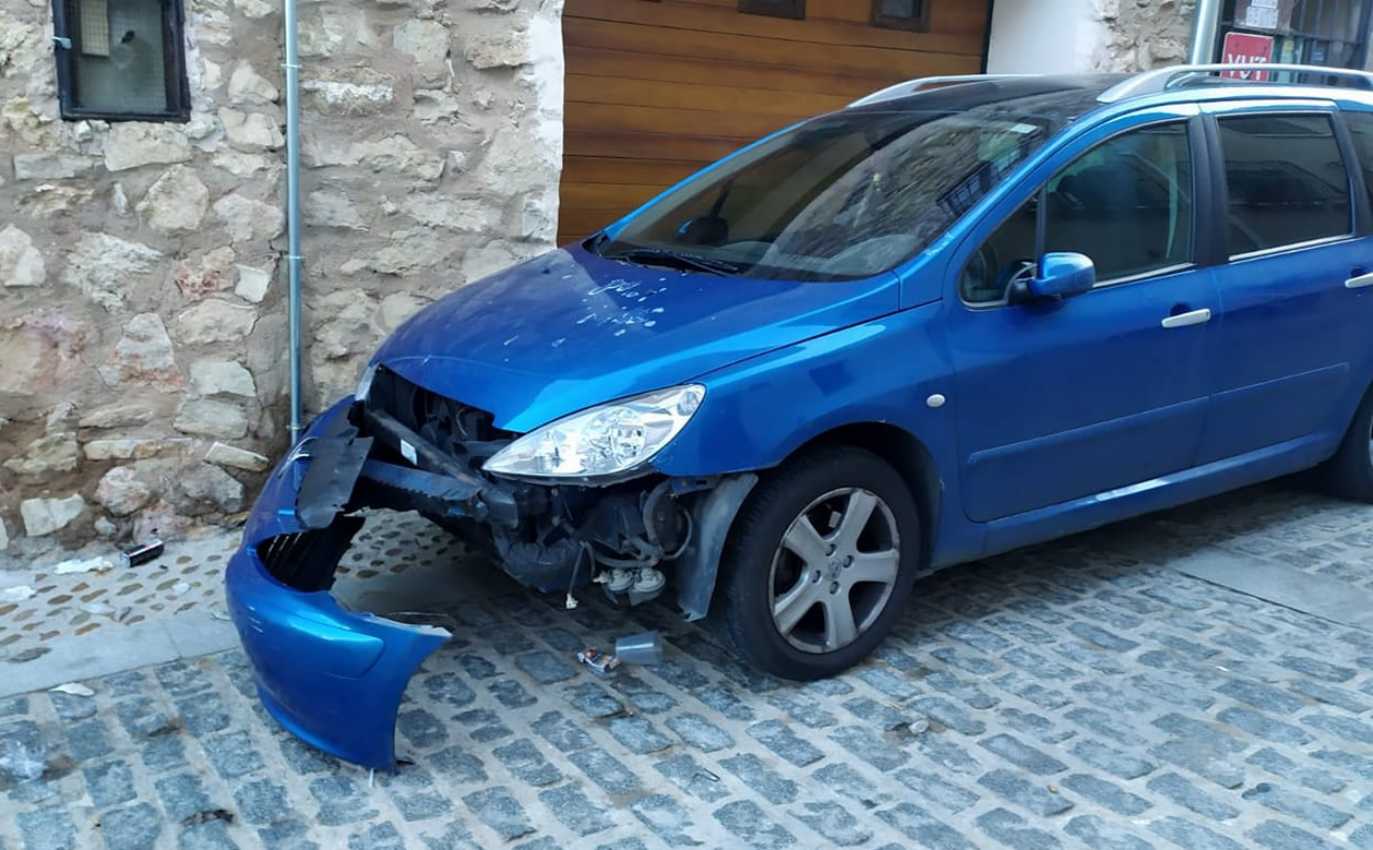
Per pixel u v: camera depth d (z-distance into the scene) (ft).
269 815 10.11
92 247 14.97
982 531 13.08
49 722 11.50
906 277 12.14
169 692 12.12
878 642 12.76
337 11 16.16
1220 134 14.75
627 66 20.76
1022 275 12.76
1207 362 14.30
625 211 21.38
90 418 15.30
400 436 12.16
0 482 14.94
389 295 17.29
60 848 9.65
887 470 12.20
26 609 14.03
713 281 12.79
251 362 16.16
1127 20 25.76
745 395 11.07
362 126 16.62
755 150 16.15
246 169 15.72
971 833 9.94
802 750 11.18
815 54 23.20
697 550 11.36
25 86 14.25
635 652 12.37
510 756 11.04
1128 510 14.38
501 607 14.16
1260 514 17.52
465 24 17.07
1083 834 9.92
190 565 15.34
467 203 17.56
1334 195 15.93
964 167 13.37
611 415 10.75
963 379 12.25
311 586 12.25
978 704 12.02
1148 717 11.78
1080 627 13.76
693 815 10.17
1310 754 11.11
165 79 15.20
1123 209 13.74
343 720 10.40
